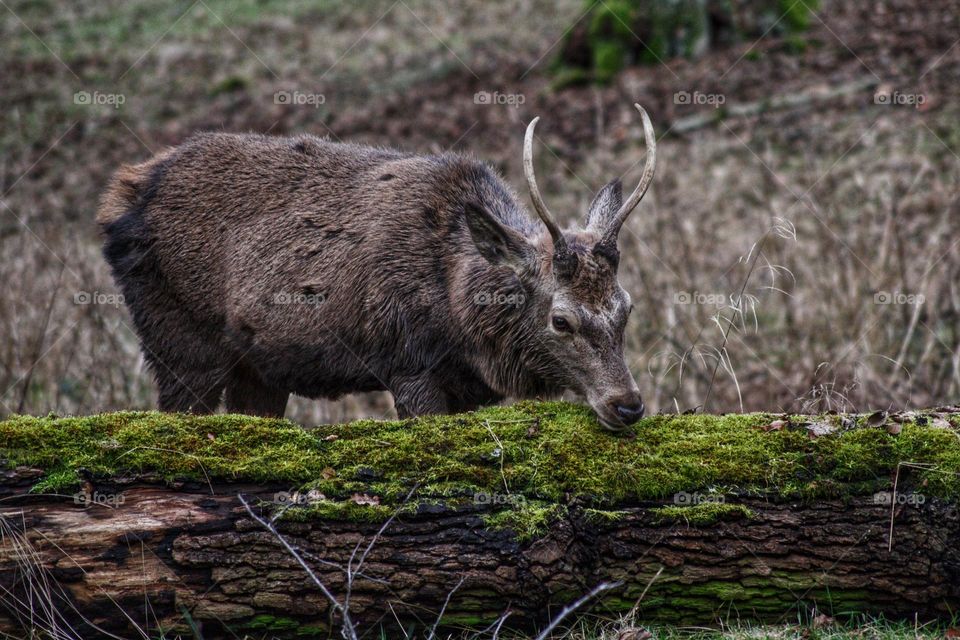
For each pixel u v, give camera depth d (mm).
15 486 7258
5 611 7133
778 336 15023
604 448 7754
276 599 7133
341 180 10562
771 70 24641
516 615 7230
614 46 26547
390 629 7281
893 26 25562
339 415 13695
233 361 11047
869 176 19641
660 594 7355
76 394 14148
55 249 17172
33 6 33938
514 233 9289
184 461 7387
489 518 7281
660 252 15859
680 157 21859
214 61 30078
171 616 7164
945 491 7402
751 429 7922
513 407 8336
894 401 12219
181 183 10859
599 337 8805
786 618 7406
